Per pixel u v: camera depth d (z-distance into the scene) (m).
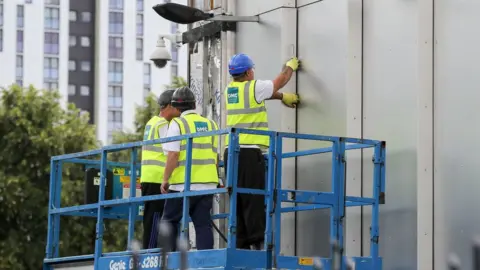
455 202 11.11
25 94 46.16
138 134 60.22
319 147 13.16
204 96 16.09
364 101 12.48
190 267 10.77
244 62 11.80
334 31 12.92
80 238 43.38
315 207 11.26
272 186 10.55
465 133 11.05
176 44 16.61
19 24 106.94
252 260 10.48
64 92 107.88
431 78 11.48
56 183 13.47
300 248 13.46
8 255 43.56
